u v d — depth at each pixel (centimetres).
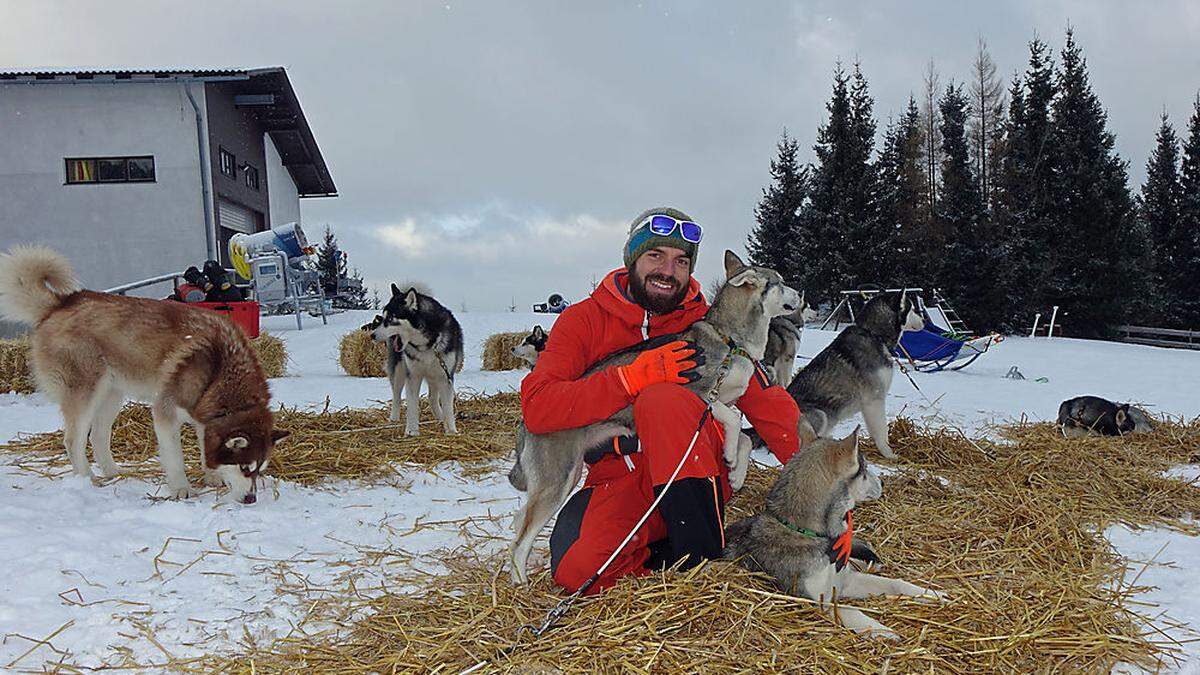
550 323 1833
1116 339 2727
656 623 265
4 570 328
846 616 280
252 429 456
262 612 297
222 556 360
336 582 332
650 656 249
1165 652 269
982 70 3559
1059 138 2764
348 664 256
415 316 655
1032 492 465
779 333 831
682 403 315
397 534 406
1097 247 2655
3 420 727
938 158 3641
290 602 309
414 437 653
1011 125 2916
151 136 2034
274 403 844
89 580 325
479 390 997
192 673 253
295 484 504
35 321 477
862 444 637
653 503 317
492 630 274
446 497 486
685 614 270
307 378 1138
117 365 468
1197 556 378
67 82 1947
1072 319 2712
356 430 673
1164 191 3419
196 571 341
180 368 459
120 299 479
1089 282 2653
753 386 400
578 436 345
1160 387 1048
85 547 359
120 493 463
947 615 284
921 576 335
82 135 2017
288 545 382
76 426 470
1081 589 309
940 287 2664
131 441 596
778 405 398
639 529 321
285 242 1925
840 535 297
